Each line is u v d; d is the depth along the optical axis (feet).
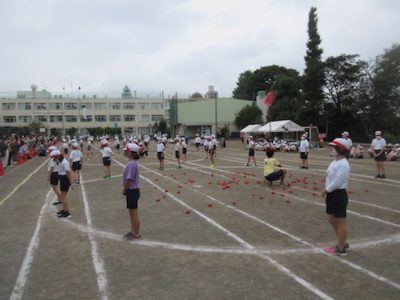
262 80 260.62
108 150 53.78
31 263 19.11
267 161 42.47
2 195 40.14
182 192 38.96
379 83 135.54
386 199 33.32
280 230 23.80
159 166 68.59
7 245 22.25
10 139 80.64
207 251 20.10
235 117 236.22
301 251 19.77
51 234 24.34
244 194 37.01
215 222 26.16
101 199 36.27
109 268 18.06
